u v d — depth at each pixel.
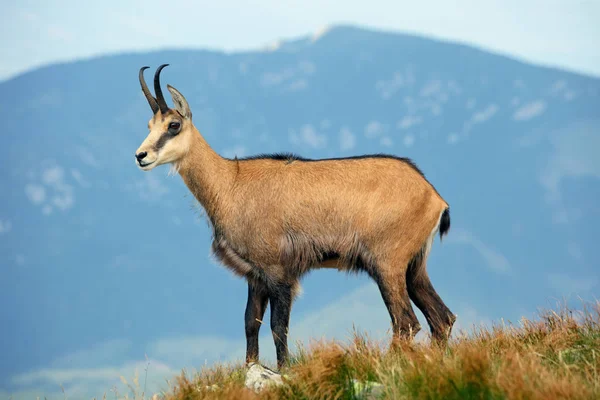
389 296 30.27
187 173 32.59
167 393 24.55
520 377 20.31
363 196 30.61
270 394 22.67
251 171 32.06
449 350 24.98
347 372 22.72
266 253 31.19
